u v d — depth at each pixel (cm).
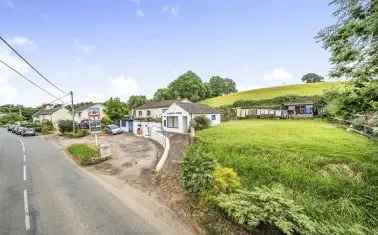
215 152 1445
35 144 2889
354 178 918
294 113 4047
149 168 1348
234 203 637
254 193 660
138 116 5747
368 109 657
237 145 1553
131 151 1989
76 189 1045
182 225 675
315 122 2981
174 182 1036
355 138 1630
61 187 1080
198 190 829
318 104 3597
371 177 908
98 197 930
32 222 728
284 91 7412
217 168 867
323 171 995
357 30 578
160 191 962
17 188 1078
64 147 2536
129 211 786
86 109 6119
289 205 593
